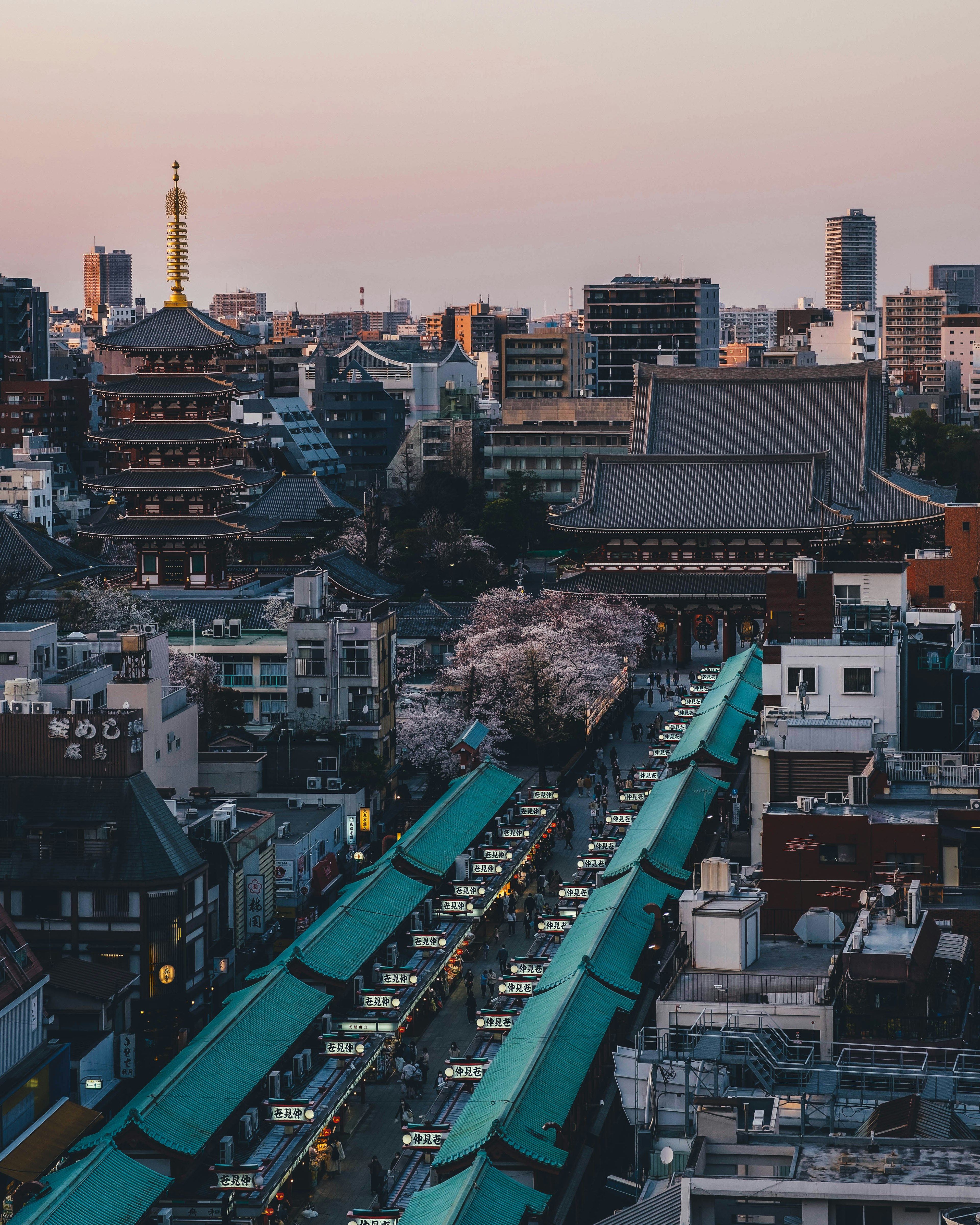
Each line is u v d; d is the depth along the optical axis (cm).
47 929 13225
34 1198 10050
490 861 16912
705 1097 7975
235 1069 11431
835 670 14612
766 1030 8738
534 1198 9538
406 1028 13675
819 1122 7756
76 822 13312
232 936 14600
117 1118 11044
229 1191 10369
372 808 19175
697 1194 6506
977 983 10238
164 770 16738
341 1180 11294
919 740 15000
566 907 16425
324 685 19938
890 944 9519
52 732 13512
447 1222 8944
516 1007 13000
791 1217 6444
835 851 11425
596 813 19662
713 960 9900
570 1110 10369
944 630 16500
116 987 12825
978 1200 6322
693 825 16412
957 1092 8044
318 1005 12744
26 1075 11281
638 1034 9412
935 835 11231
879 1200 6394
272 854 15900
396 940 14912
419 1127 10719
